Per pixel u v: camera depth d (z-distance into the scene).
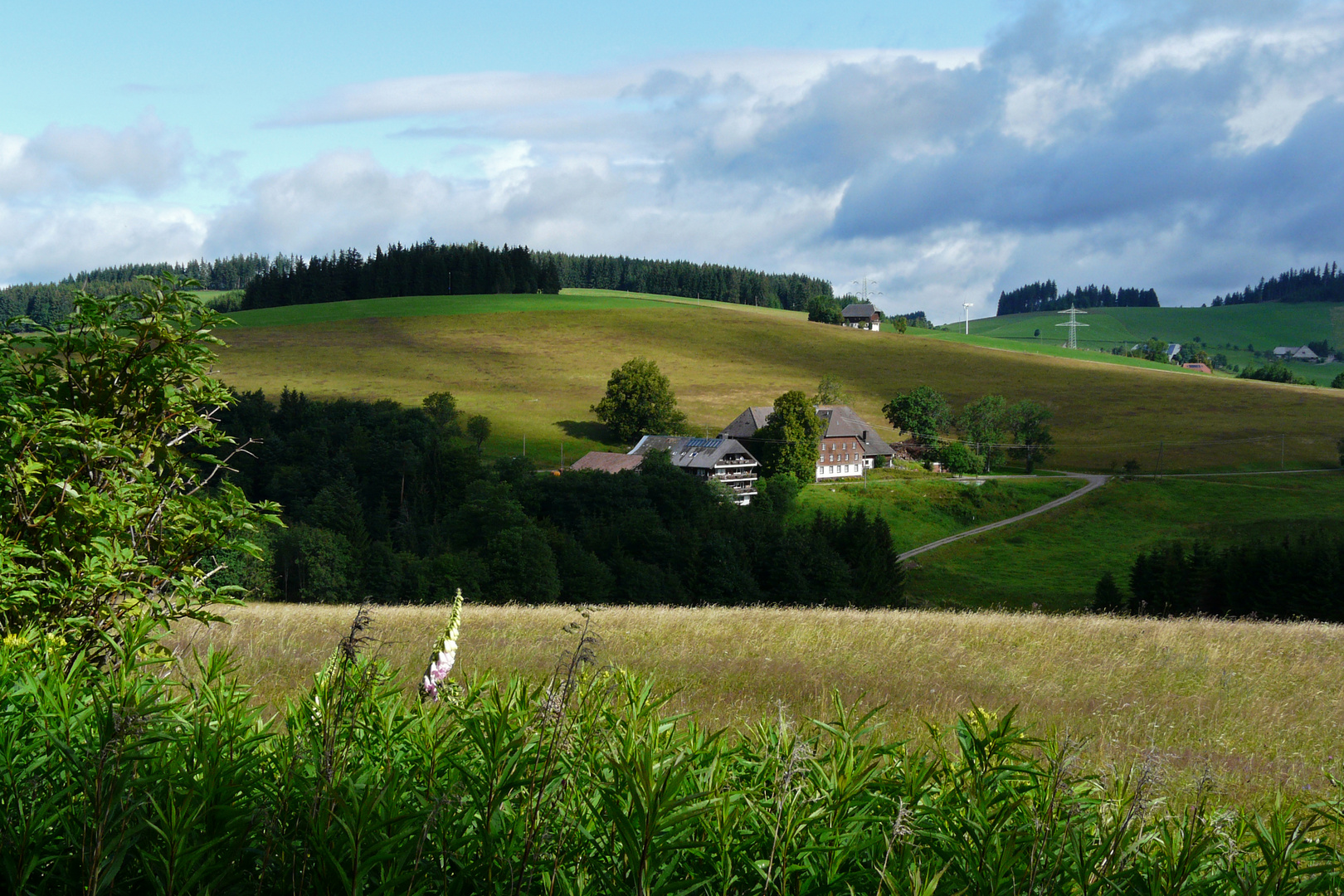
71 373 6.57
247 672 11.54
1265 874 3.42
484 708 4.15
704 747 3.78
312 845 3.02
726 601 68.94
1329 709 12.77
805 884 3.15
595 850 3.24
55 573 6.00
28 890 2.98
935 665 15.45
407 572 65.25
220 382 7.10
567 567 67.31
